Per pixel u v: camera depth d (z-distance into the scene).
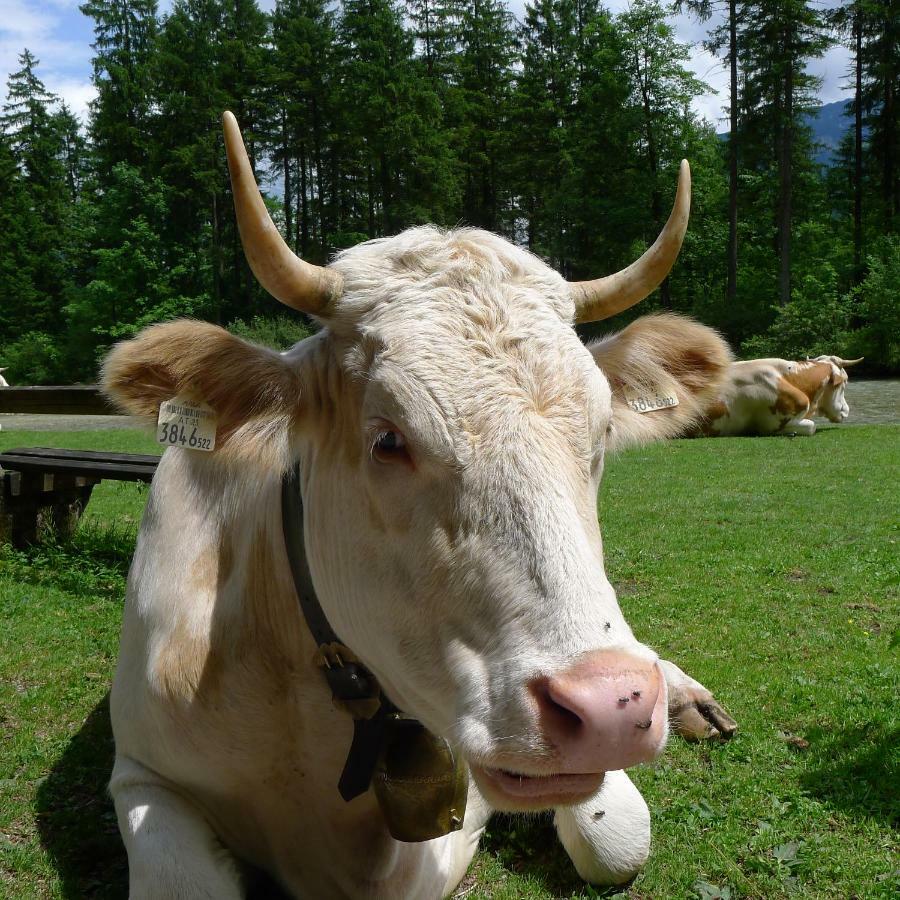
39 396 2.48
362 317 0.89
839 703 1.66
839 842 1.23
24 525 2.71
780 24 14.34
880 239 15.48
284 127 19.80
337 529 0.91
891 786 1.35
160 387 0.91
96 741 1.52
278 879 1.10
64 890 1.14
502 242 0.96
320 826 1.06
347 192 20.02
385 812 1.00
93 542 2.81
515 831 1.25
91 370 17.52
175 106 18.67
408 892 1.05
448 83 20.25
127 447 6.00
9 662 1.84
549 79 19.86
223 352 0.91
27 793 1.35
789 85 14.68
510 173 20.02
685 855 1.21
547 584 0.75
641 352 1.09
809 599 2.34
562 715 0.71
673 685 1.54
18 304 20.58
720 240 17.23
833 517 3.37
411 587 0.82
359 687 0.97
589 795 0.75
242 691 1.02
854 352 12.57
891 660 1.88
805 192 17.52
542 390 0.82
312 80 19.19
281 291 0.89
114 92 19.64
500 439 0.79
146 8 21.22
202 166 18.36
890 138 17.11
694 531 3.16
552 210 17.44
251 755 1.03
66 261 21.44
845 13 16.36
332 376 0.92
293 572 0.99
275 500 1.03
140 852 0.96
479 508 0.78
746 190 17.33
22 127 23.11
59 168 22.95
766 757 1.45
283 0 20.20
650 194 16.41
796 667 1.84
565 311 0.92
